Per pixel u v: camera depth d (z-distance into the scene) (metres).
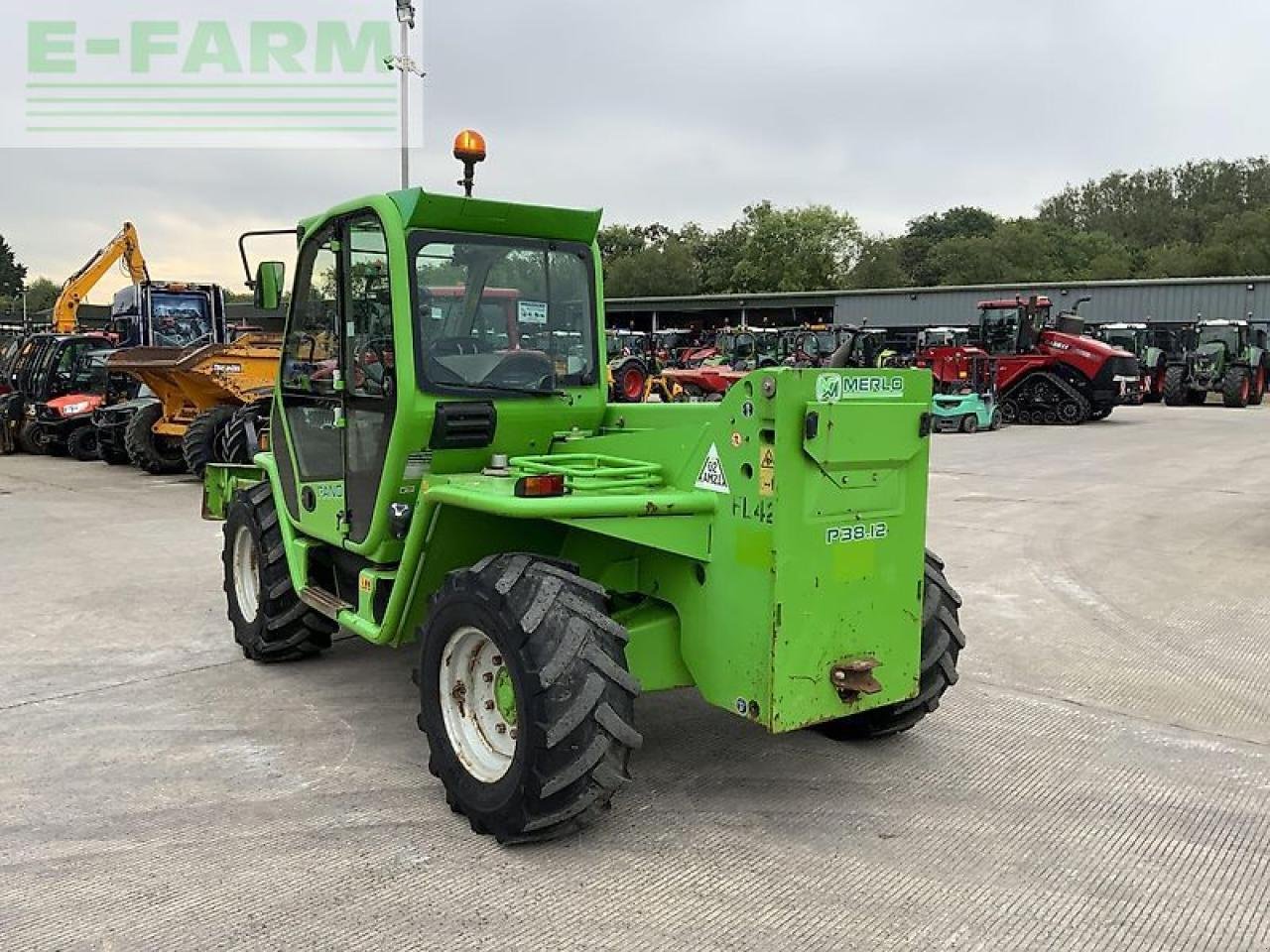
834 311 45.94
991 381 21.86
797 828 3.65
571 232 4.49
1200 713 4.92
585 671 3.30
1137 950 2.93
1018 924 3.05
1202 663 5.70
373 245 4.21
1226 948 2.95
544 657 3.29
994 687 5.29
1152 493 11.99
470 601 3.52
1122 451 16.81
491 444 4.31
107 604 6.88
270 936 2.95
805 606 3.42
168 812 3.76
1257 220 71.69
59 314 20.38
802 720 3.46
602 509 3.37
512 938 2.94
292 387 5.03
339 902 3.13
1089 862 3.45
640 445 3.92
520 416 4.34
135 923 3.01
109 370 14.52
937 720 4.80
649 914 3.07
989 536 9.37
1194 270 72.06
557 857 3.42
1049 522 10.09
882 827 3.67
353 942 2.92
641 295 76.88
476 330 4.26
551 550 4.22
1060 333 23.64
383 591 4.38
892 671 3.71
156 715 4.78
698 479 3.62
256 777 4.08
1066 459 15.62
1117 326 30.12
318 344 4.75
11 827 3.63
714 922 3.03
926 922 3.05
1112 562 8.27
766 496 3.34
